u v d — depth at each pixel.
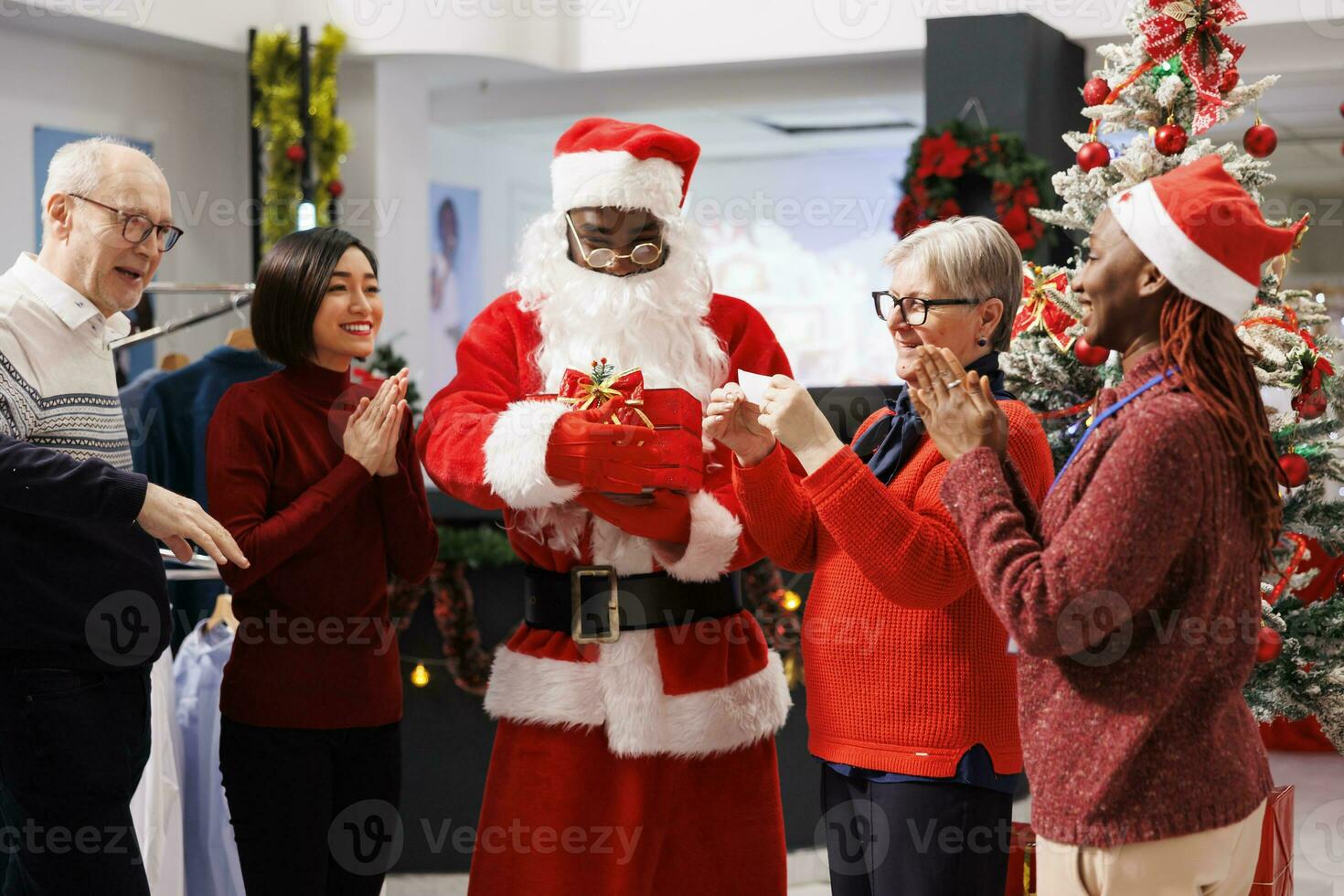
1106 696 1.51
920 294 2.00
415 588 3.61
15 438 2.06
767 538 2.08
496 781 2.23
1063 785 1.52
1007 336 2.06
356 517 2.41
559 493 2.05
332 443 2.42
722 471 2.30
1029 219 5.10
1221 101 2.75
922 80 6.85
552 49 7.08
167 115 6.84
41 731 2.09
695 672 2.20
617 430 2.03
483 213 9.62
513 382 2.28
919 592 1.82
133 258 2.18
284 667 2.34
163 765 2.70
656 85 7.39
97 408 2.20
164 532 2.01
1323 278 8.18
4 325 2.08
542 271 2.28
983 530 1.57
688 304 2.25
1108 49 2.93
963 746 1.89
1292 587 2.95
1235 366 1.54
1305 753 5.37
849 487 1.82
